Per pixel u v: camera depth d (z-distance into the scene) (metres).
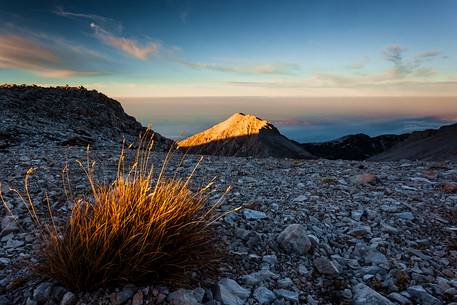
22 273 3.80
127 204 3.89
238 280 4.03
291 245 4.85
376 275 4.34
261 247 4.90
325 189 8.24
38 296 3.35
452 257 4.86
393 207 6.66
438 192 7.86
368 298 3.72
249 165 11.91
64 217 5.48
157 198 4.05
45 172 8.64
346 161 13.28
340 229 5.74
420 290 3.94
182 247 3.80
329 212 6.46
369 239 5.37
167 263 3.67
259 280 4.04
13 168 8.98
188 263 3.90
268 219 5.99
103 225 3.66
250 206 6.61
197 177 9.45
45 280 3.60
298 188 8.36
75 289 3.45
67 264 3.44
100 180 8.03
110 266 3.47
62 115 26.80
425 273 4.40
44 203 6.22
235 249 4.74
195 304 3.33
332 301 3.83
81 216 3.96
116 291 3.44
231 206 6.59
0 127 17.22
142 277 3.60
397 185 8.62
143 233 3.57
